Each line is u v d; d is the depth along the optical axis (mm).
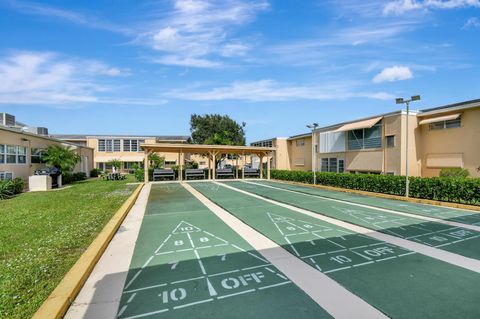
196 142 46375
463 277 4410
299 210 10102
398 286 4090
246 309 3479
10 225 7547
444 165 16094
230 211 9898
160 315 3367
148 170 24453
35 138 20625
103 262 5055
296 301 3668
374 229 7375
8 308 3359
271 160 34344
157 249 5777
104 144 40438
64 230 6902
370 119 19891
